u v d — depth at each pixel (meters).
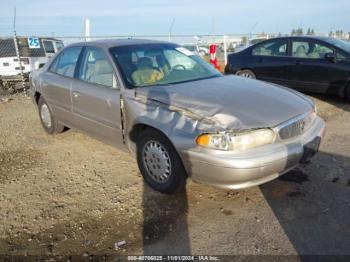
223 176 3.20
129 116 3.98
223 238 3.12
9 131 6.53
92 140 5.73
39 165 4.85
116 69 4.26
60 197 3.94
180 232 3.22
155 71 4.41
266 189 3.91
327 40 8.09
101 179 4.32
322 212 3.45
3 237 3.25
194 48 14.38
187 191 3.91
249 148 3.21
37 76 5.90
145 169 3.99
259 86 4.17
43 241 3.17
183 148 3.37
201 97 3.65
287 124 3.42
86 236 3.22
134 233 3.23
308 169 4.39
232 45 19.58
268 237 3.10
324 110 7.32
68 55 5.27
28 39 12.45
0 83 12.96
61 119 5.49
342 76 7.64
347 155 4.82
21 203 3.84
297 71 8.35
